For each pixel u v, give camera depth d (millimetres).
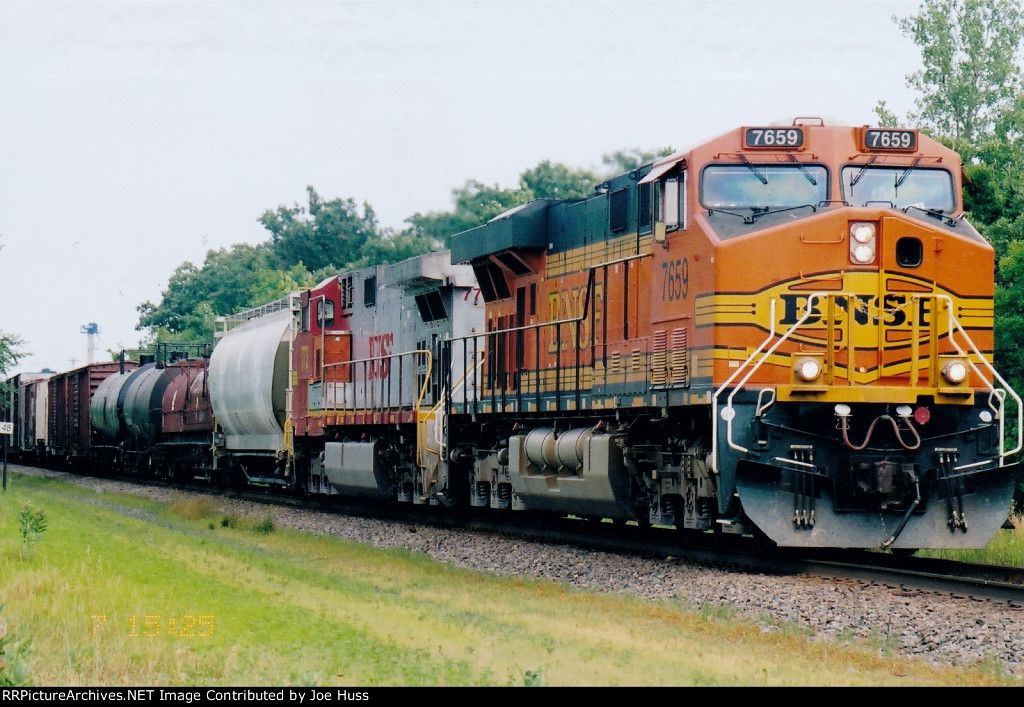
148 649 25594
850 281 37219
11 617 28438
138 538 48875
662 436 43188
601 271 46781
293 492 77125
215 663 24422
